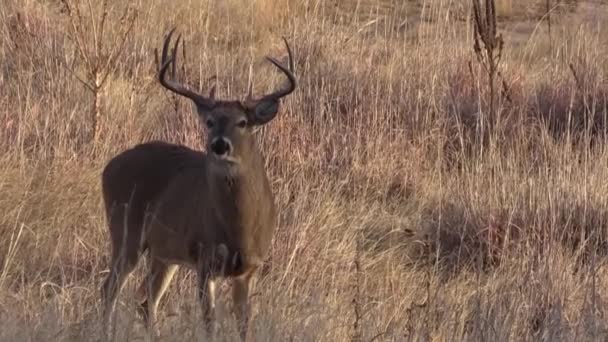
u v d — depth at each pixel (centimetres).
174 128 3709
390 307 2644
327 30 4831
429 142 3800
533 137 3841
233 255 2525
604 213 3297
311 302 2416
